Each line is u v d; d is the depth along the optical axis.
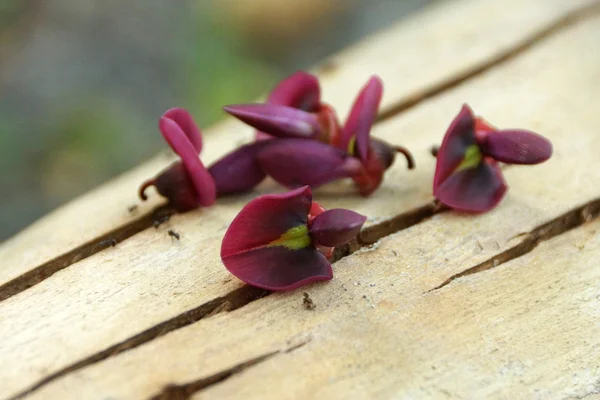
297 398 0.17
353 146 0.20
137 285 0.18
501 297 0.18
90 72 0.42
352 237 0.18
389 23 0.47
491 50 0.24
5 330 0.18
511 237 0.19
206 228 0.19
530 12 0.26
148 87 0.42
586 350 0.18
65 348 0.17
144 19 0.45
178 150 0.19
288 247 0.18
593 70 0.23
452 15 0.26
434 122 0.22
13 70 0.41
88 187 0.37
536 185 0.20
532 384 0.17
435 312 0.18
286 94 0.21
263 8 0.45
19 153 0.38
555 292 0.18
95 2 0.45
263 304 0.18
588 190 0.20
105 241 0.19
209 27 0.44
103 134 0.39
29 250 0.19
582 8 0.25
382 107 0.23
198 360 0.17
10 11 0.43
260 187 0.20
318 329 0.18
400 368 0.17
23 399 0.17
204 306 0.18
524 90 0.23
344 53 0.26
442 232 0.19
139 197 0.20
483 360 0.17
